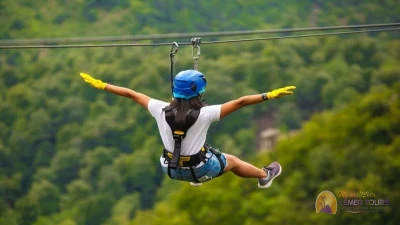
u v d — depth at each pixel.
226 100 128.50
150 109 14.58
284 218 60.84
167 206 66.38
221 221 63.00
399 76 128.38
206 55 148.00
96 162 115.69
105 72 133.12
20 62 149.38
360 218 58.44
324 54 143.12
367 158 62.84
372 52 140.62
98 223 105.44
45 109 130.50
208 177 14.73
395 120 66.25
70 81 137.75
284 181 67.19
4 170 122.12
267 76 134.25
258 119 131.75
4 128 128.00
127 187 110.56
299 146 68.75
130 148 121.56
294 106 132.50
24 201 111.19
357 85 132.62
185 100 14.36
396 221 57.97
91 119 128.00
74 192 109.62
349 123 68.56
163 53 138.50
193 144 14.34
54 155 124.75
